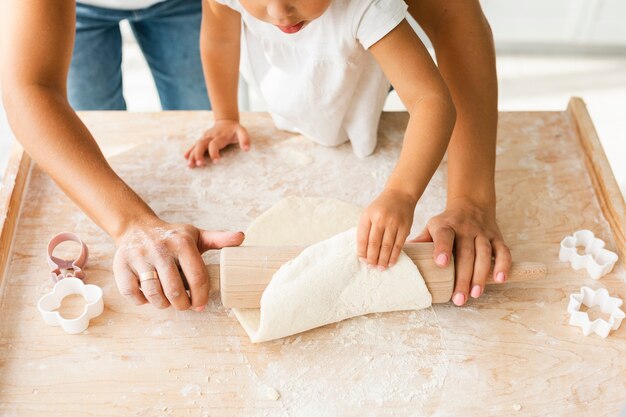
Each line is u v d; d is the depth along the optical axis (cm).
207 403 87
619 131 252
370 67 114
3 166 202
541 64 279
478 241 101
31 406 86
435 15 114
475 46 114
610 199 112
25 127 100
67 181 100
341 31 103
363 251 95
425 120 99
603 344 95
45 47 101
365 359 92
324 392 88
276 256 95
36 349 92
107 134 125
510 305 100
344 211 108
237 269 94
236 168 120
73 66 153
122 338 94
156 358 92
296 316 92
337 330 96
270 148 124
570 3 268
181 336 95
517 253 107
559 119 132
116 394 88
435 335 95
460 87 113
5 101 102
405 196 97
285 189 116
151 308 98
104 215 99
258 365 91
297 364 92
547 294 102
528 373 91
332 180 118
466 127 112
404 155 100
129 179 117
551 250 108
